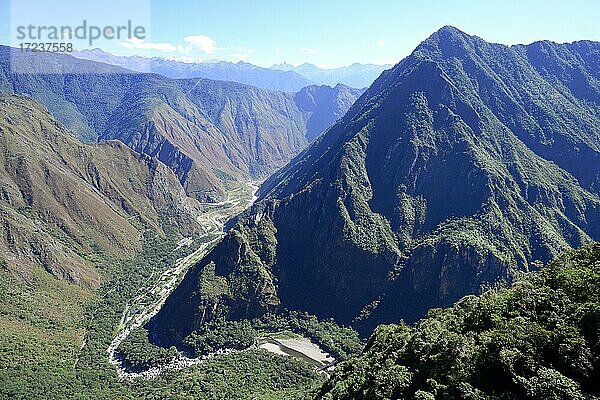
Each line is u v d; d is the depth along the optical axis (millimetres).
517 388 53156
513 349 55062
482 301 71688
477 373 56219
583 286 63688
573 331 55438
